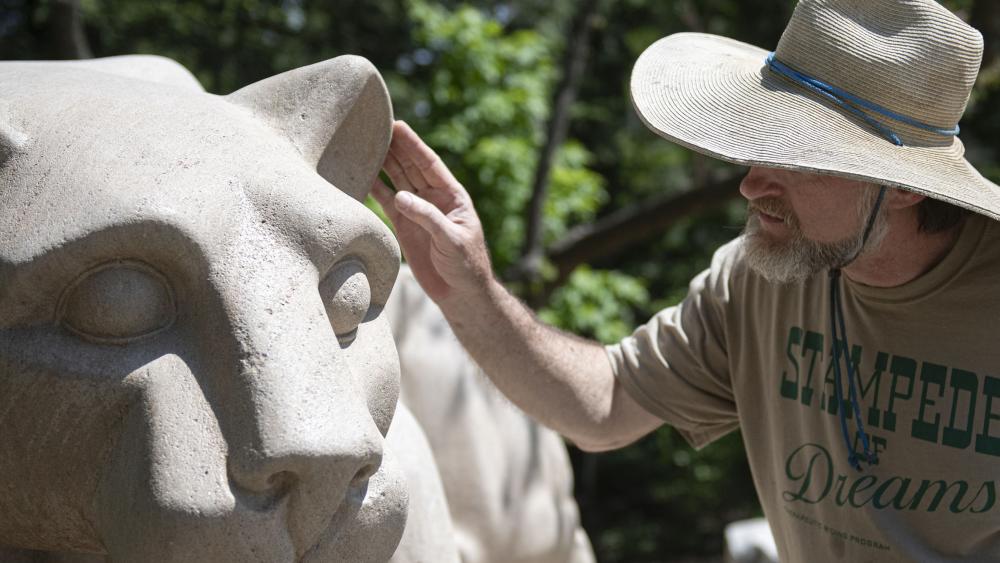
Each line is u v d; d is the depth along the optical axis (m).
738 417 2.29
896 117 1.84
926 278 1.92
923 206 1.89
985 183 1.90
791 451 2.12
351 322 1.50
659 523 11.36
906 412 1.95
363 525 1.43
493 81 6.60
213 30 8.62
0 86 1.51
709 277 2.32
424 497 2.07
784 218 1.94
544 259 6.54
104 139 1.41
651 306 11.31
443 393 3.04
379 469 1.48
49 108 1.46
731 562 4.88
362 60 1.68
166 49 8.28
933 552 1.94
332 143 1.68
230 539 1.28
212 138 1.46
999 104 8.28
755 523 5.05
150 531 1.28
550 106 7.51
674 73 2.03
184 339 1.35
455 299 2.18
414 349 3.02
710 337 2.28
